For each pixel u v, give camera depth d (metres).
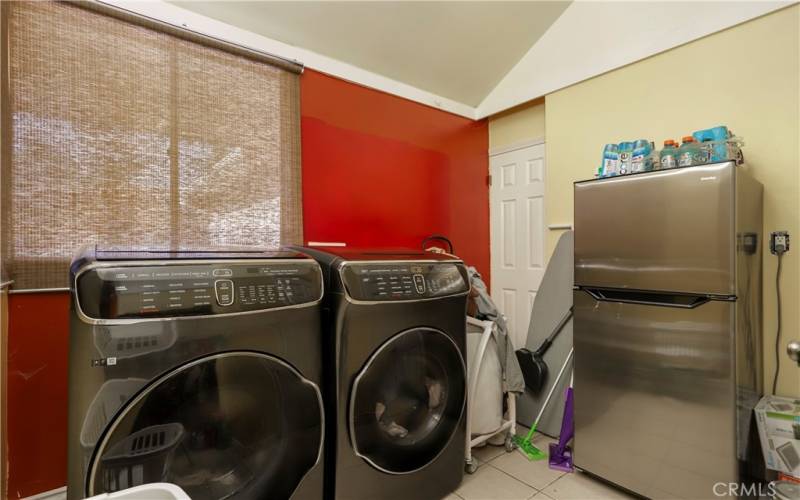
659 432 1.61
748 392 1.58
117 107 1.77
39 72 1.60
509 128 3.26
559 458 1.99
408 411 1.59
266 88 2.22
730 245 1.45
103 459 0.97
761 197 1.81
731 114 1.96
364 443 1.43
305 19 2.20
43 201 1.61
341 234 2.52
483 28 2.60
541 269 3.00
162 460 1.05
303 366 1.29
